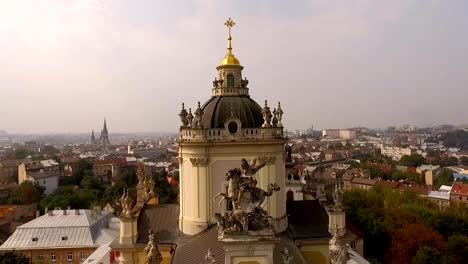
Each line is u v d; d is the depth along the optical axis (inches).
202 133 2477.9
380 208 5472.4
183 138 2571.4
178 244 2536.9
